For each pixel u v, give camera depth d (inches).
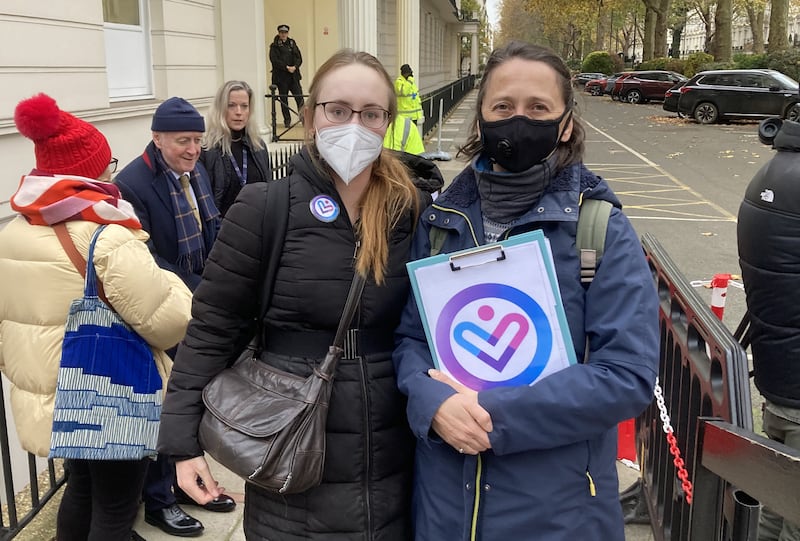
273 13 602.5
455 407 58.5
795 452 46.7
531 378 61.1
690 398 86.2
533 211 62.7
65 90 208.8
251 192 67.2
